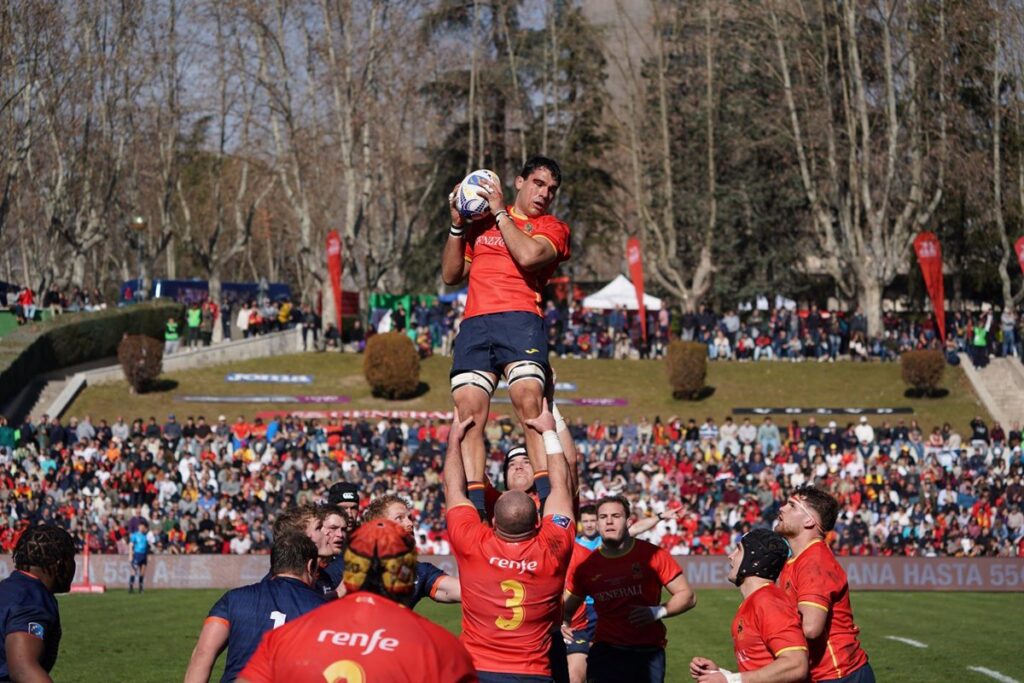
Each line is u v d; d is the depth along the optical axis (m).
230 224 82.12
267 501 31.44
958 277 61.28
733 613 22.67
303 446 35.34
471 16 61.59
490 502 7.52
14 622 6.43
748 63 61.19
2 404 40.81
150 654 16.80
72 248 59.03
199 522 30.73
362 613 4.36
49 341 45.31
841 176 59.06
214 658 6.39
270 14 56.47
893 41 56.53
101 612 22.62
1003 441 39.25
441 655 4.34
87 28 54.00
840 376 50.62
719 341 53.38
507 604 6.27
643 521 10.75
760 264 64.12
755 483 33.00
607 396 48.75
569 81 66.56
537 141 65.81
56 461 33.75
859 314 54.28
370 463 34.66
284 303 57.19
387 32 56.97
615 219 69.69
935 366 47.81
